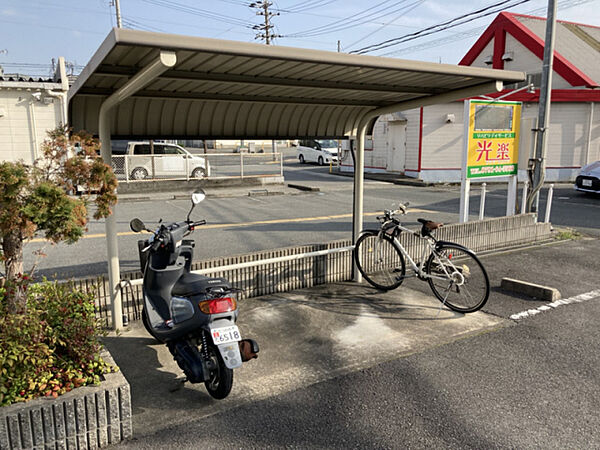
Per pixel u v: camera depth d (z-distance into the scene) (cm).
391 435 304
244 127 539
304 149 3155
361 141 606
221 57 352
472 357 412
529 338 452
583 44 2286
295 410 333
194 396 352
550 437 302
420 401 343
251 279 562
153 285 394
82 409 280
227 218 1141
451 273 534
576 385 366
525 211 905
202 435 304
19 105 1358
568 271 675
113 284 458
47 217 288
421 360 407
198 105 498
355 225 625
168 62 290
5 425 258
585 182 1430
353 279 634
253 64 377
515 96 1867
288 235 934
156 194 1542
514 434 305
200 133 512
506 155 868
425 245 564
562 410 332
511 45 2197
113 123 464
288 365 399
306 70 404
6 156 1367
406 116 2020
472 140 815
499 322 491
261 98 508
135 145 1734
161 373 388
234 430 309
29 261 741
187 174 1672
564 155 1947
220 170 2212
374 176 2127
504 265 703
